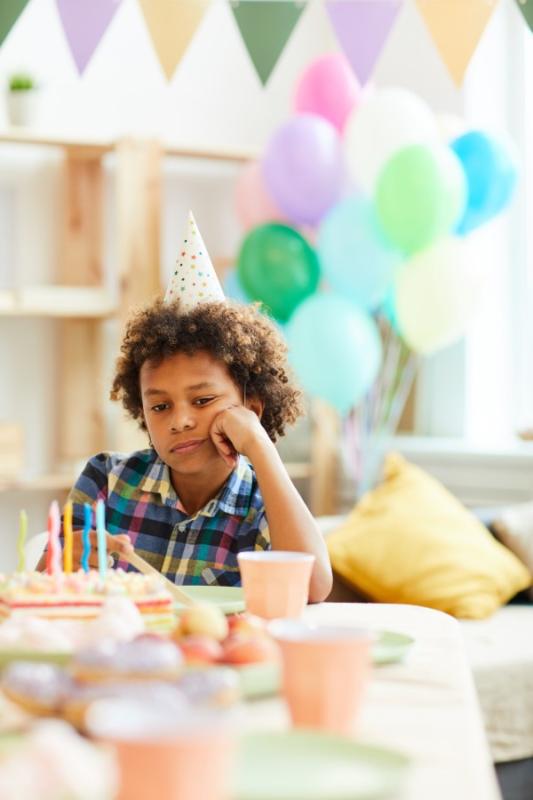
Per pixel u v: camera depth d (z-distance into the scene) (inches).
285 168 123.9
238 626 36.8
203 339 57.7
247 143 154.8
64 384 139.9
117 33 146.0
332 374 120.4
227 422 56.4
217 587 50.2
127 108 146.6
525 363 147.0
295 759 25.0
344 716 28.9
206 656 32.3
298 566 41.9
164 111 149.3
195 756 20.8
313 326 120.4
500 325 146.5
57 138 129.4
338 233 121.6
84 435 139.7
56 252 140.3
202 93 151.7
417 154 114.7
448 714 31.1
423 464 142.5
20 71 135.3
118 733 21.0
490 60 145.2
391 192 115.3
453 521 110.7
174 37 83.3
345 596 107.7
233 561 59.0
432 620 47.9
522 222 146.9
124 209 131.3
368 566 106.3
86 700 26.5
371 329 123.9
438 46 84.4
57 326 141.6
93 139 131.1
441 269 117.8
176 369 57.0
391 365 138.7
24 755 21.8
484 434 144.9
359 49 87.7
